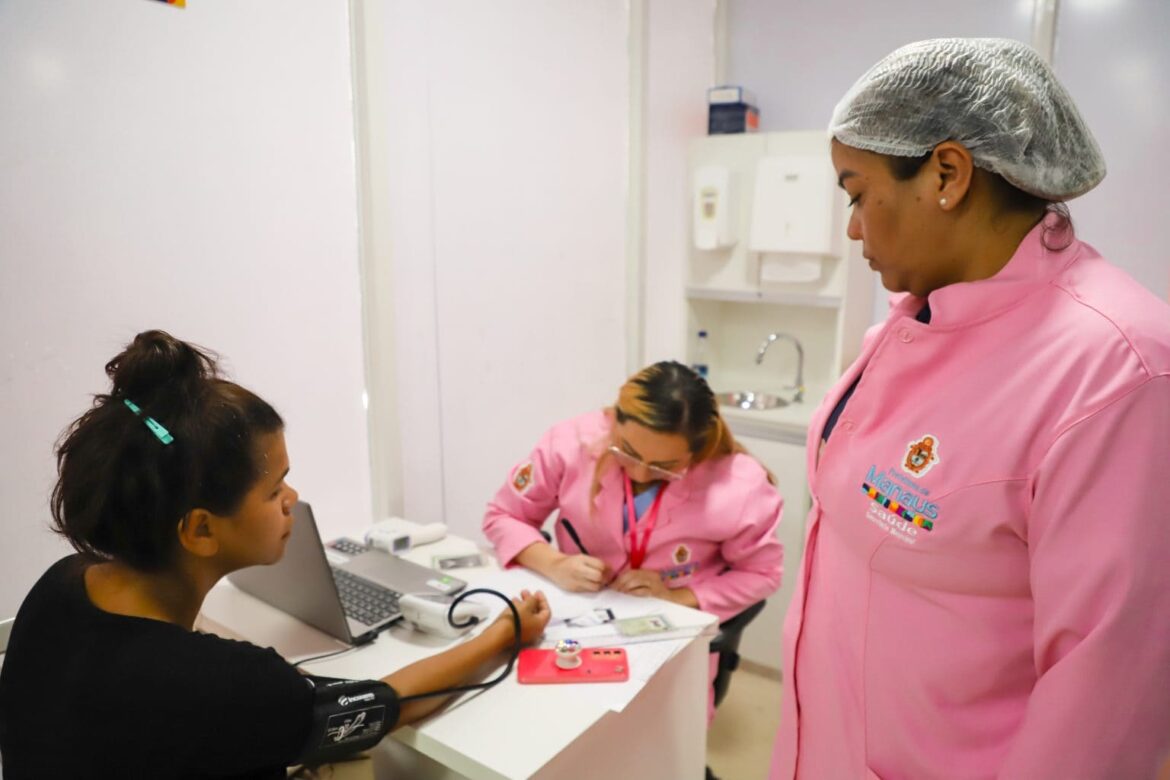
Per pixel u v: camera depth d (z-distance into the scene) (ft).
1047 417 2.48
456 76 6.81
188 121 5.13
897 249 2.84
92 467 2.60
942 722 2.92
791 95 10.14
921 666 2.93
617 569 5.58
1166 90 7.83
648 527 5.39
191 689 2.59
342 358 6.32
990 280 2.69
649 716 4.29
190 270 5.27
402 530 5.77
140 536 2.64
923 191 2.67
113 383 2.82
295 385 6.02
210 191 5.31
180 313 5.25
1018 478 2.53
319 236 6.02
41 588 2.82
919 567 2.84
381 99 6.13
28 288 4.53
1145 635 2.22
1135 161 8.09
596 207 8.65
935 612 2.87
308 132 5.84
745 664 9.20
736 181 9.41
